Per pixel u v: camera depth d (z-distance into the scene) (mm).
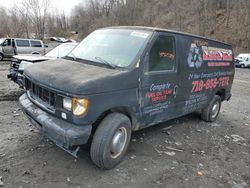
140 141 5465
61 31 77375
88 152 4730
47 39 60312
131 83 4309
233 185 4332
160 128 6320
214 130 6746
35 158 4418
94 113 3844
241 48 46438
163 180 4203
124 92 4219
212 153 5391
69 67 4402
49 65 4625
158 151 5129
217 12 53844
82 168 4254
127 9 75000
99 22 77750
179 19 59812
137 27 5070
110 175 4152
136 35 4855
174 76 5195
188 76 5625
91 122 3859
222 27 51219
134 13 73688
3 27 48562
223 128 7020
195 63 5785
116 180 4047
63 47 9773
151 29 4895
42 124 4023
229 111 9000
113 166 4336
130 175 4219
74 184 3854
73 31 86188
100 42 5098
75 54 5105
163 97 5039
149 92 4688
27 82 4715
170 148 5336
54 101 3994
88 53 4949
